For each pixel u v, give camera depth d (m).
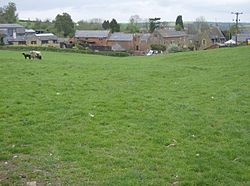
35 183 8.47
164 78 25.02
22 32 129.00
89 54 72.31
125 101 16.94
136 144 11.30
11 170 9.15
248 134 12.59
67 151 10.49
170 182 8.77
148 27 154.38
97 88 20.06
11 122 13.18
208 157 10.35
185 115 14.86
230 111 15.67
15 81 21.33
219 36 121.75
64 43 112.38
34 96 17.44
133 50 111.31
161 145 11.31
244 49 45.19
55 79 22.52
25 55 39.28
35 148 10.66
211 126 13.48
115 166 9.58
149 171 9.31
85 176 8.95
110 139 11.64
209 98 18.36
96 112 14.77
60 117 13.88
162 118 14.30
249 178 9.04
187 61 40.41
